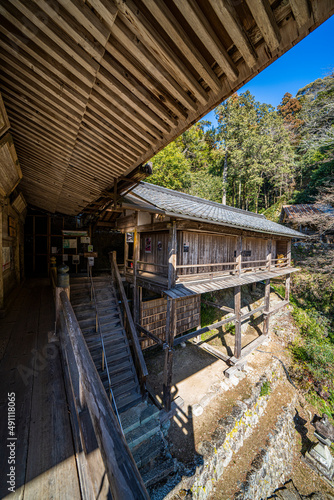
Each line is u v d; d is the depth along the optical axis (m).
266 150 19.75
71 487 1.39
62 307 2.93
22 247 7.59
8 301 4.66
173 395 6.58
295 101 28.28
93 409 1.25
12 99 2.21
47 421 1.86
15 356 2.81
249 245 10.18
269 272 10.45
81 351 1.75
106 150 3.05
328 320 11.13
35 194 5.99
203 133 25.81
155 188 8.74
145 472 4.31
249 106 23.06
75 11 1.25
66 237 9.30
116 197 4.38
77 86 1.90
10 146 2.73
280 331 11.34
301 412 7.79
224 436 5.41
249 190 22.89
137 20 1.26
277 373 8.79
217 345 9.86
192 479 4.42
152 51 1.50
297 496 5.54
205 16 1.32
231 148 21.39
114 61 1.70
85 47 1.52
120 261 11.05
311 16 1.18
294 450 6.68
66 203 6.33
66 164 3.61
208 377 7.52
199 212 6.26
